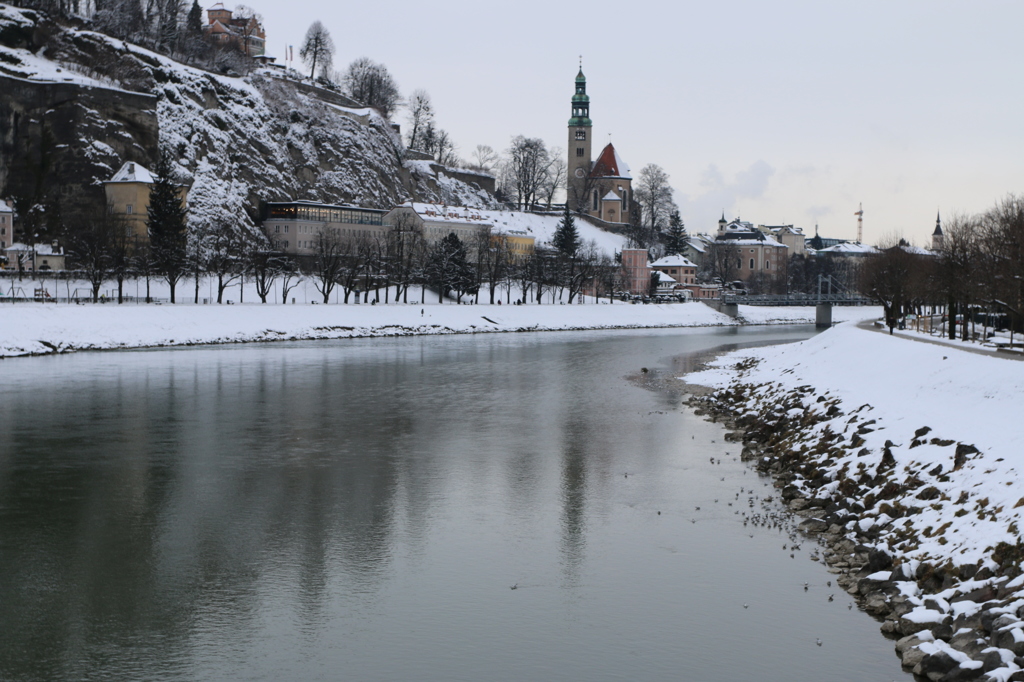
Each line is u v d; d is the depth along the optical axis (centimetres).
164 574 3353
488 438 5850
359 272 17475
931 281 10306
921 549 3181
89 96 18525
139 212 17825
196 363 10006
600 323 18562
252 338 13112
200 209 19450
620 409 7094
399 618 2997
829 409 5381
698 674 2628
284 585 3266
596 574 3369
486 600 3142
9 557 3512
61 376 8638
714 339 15112
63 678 2594
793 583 3256
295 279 17662
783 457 4966
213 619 2983
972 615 2631
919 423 4347
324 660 2711
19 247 17050
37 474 4762
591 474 4847
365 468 4969
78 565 3438
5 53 18950
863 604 3053
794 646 2775
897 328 10419
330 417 6625
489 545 3694
